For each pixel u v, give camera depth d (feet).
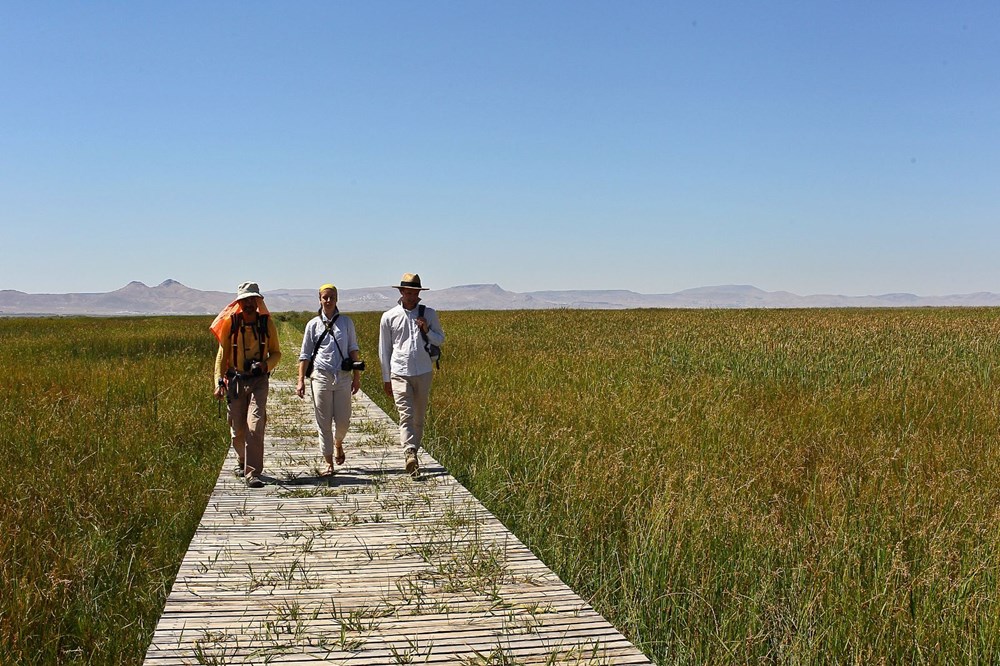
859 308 168.96
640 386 44.50
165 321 186.39
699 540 19.31
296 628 14.79
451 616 15.39
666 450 29.50
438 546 19.84
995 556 17.67
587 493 23.90
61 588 17.56
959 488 23.93
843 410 37.68
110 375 52.85
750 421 34.53
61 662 15.49
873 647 15.25
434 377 52.44
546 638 14.37
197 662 13.43
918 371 50.80
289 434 37.99
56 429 33.68
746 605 16.83
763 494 23.99
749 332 77.61
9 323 163.02
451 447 32.86
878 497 22.79
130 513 23.38
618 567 18.70
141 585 18.45
